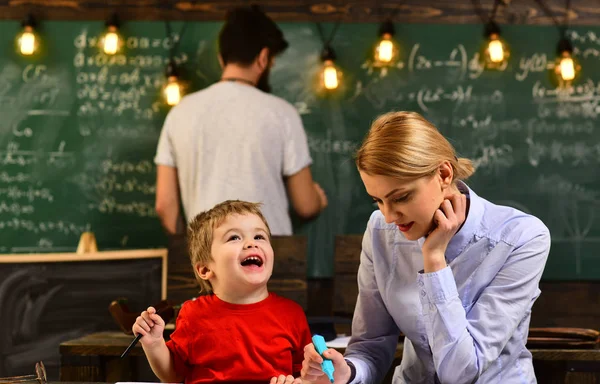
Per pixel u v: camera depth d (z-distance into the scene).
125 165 4.05
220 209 1.86
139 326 1.64
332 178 4.01
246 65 3.64
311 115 4.04
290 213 3.99
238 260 1.77
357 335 1.85
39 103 4.07
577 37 4.04
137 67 4.07
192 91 4.05
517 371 1.67
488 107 4.03
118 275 3.35
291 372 1.76
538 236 1.66
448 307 1.56
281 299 1.84
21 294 3.32
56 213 4.04
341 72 4.04
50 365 3.29
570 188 4.01
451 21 4.05
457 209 1.59
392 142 1.49
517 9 4.05
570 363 2.13
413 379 1.79
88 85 4.08
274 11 4.06
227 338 1.73
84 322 3.32
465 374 1.55
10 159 4.05
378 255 1.79
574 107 4.02
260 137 3.55
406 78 4.04
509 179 4.02
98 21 4.09
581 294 3.97
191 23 4.07
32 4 4.09
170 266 3.05
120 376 2.42
